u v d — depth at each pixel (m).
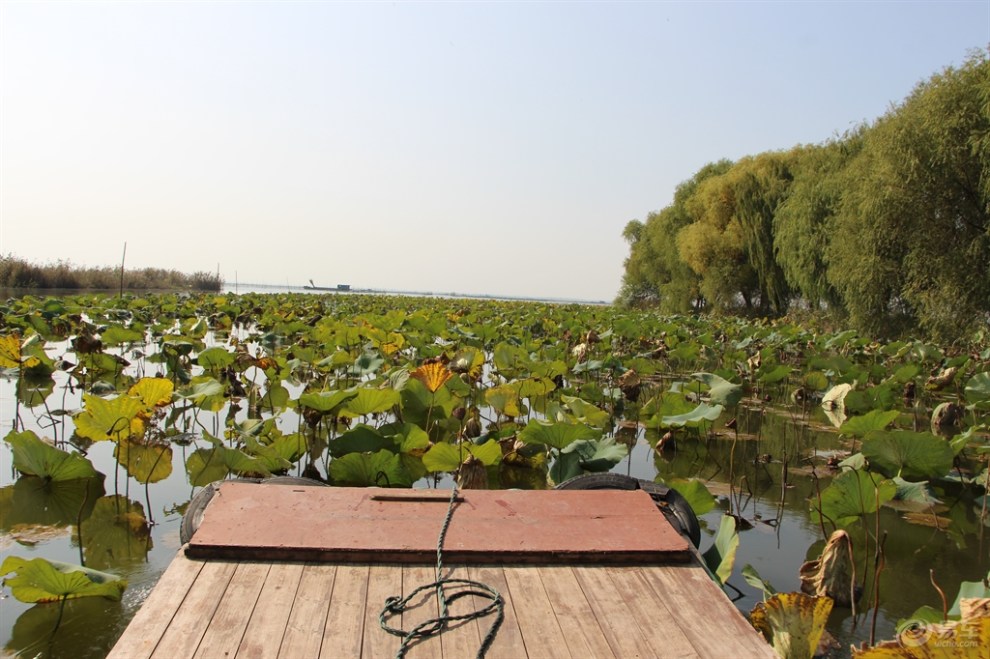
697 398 9.13
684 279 36.69
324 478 5.68
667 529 3.00
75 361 11.94
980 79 15.83
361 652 2.19
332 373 10.91
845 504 4.34
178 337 11.56
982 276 16.00
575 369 9.79
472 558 2.75
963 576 4.19
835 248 19.81
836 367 10.52
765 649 2.27
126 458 6.10
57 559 3.97
